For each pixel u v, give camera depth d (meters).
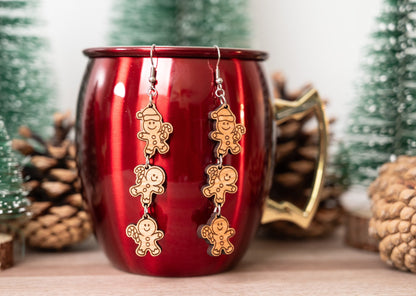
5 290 0.28
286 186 0.38
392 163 0.34
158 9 0.47
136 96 0.27
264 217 0.33
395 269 0.32
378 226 0.32
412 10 0.37
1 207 0.31
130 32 0.46
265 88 0.30
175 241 0.28
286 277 0.30
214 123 0.27
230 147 0.27
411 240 0.30
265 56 0.30
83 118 0.29
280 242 0.38
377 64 0.38
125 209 0.28
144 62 0.27
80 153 0.30
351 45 0.49
